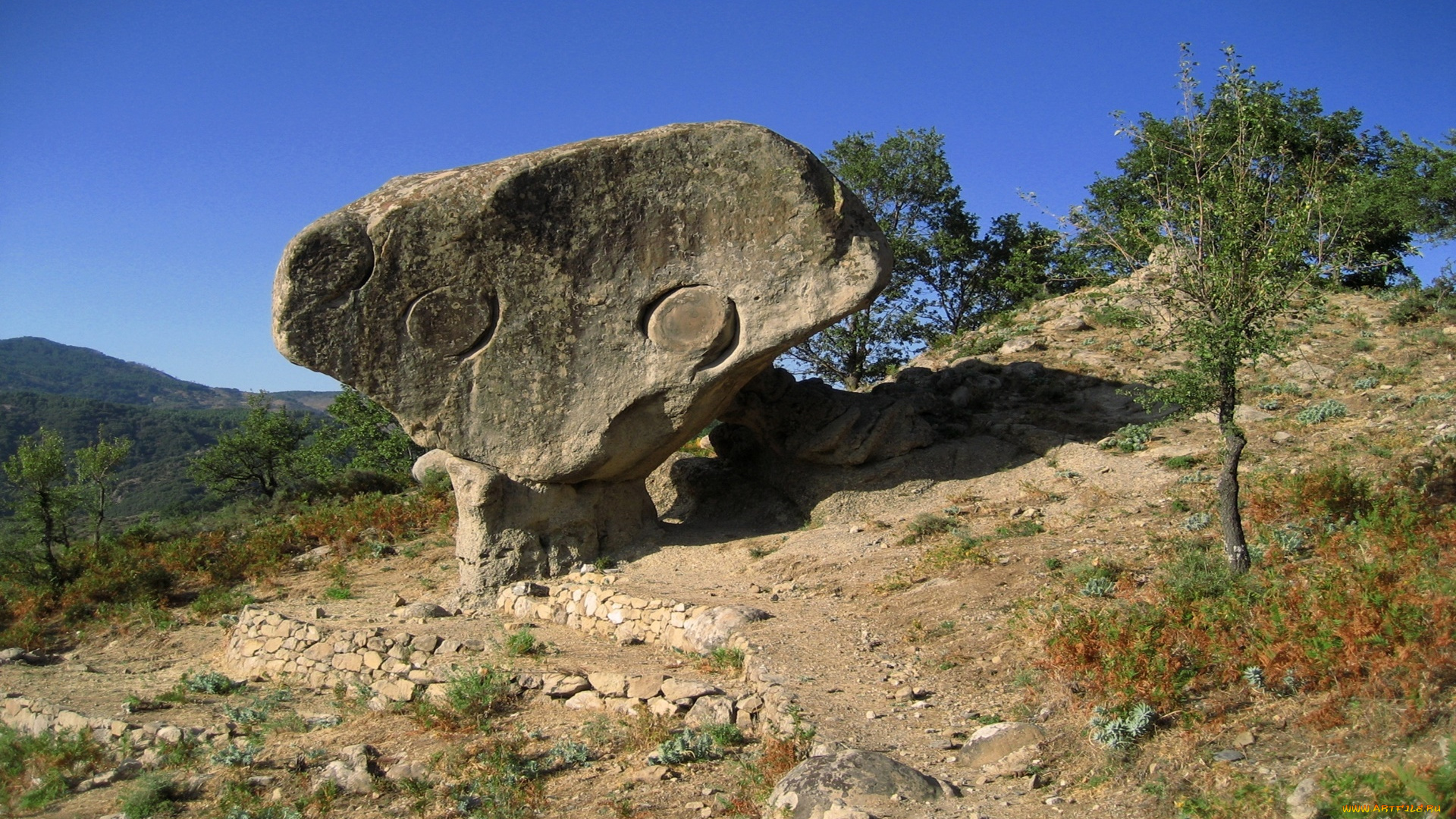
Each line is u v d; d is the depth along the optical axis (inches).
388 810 299.0
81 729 383.6
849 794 243.0
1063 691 290.8
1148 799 232.2
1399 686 237.6
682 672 380.2
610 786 295.0
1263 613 292.7
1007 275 1076.5
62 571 691.4
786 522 575.2
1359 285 861.2
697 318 488.7
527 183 473.4
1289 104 847.1
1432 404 530.3
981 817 233.1
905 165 1168.2
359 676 419.2
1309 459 497.7
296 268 468.4
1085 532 454.0
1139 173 853.8
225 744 362.6
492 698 363.9
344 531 714.8
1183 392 370.0
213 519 879.7
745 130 479.2
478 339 491.8
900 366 1189.7
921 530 496.1
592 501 534.3
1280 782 222.8
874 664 352.5
